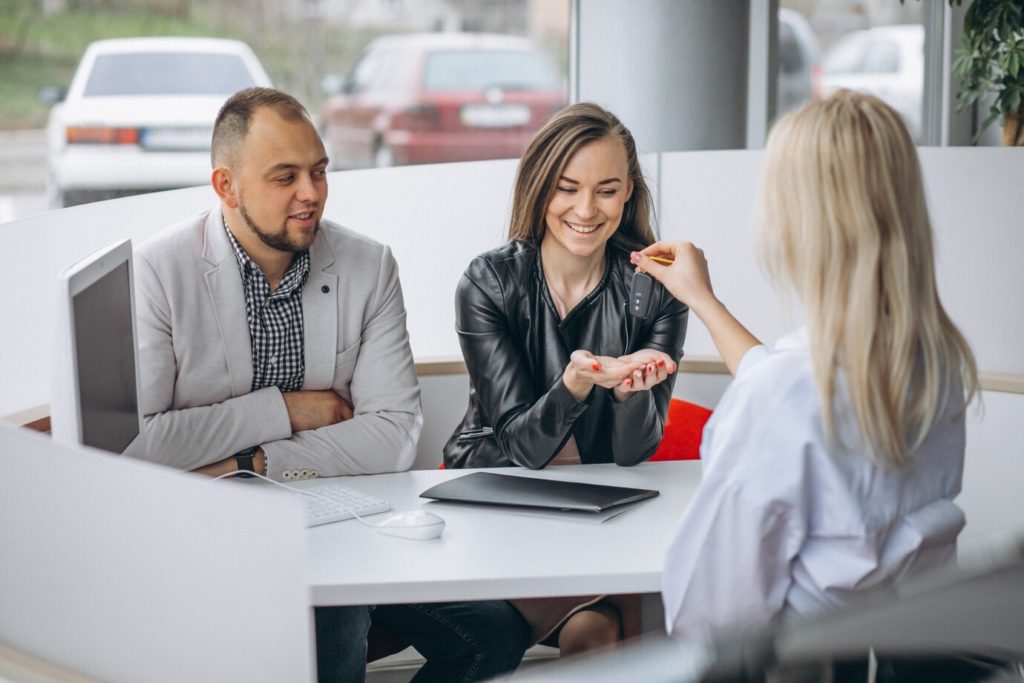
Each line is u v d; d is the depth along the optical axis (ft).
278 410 7.40
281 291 7.62
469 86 25.55
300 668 4.15
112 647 4.57
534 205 7.79
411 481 7.14
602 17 13.14
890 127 4.89
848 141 4.84
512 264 7.84
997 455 9.30
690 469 7.34
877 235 4.78
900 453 4.82
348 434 7.46
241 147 7.23
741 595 4.92
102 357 5.87
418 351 10.82
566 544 5.79
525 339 7.89
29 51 18.47
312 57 23.99
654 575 5.37
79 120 18.67
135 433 6.51
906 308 4.80
